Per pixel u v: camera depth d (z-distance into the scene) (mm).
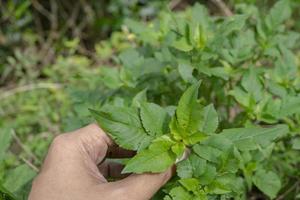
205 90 762
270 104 693
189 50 703
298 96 692
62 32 1429
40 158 932
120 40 1198
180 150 571
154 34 836
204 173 581
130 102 723
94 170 610
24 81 1234
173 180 602
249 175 709
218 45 711
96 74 1023
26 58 1310
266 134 595
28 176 700
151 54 834
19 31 1444
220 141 578
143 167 558
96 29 1463
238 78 795
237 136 595
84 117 751
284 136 771
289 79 754
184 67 694
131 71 766
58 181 585
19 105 1128
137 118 583
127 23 847
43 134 1015
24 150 955
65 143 609
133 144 577
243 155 708
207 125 586
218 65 768
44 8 1527
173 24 777
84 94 778
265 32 791
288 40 817
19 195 685
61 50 1372
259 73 744
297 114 739
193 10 779
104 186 577
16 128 1044
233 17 726
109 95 777
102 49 1202
